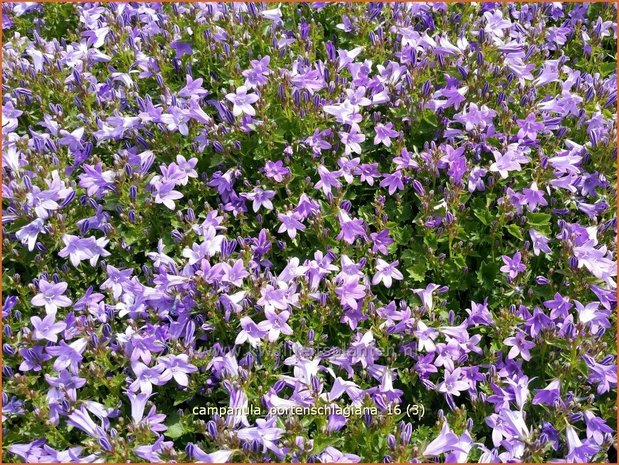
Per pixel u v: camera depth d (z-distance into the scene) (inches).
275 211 24.0
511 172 23.5
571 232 22.1
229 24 25.9
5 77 26.6
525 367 21.6
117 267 23.4
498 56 25.2
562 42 29.3
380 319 21.1
